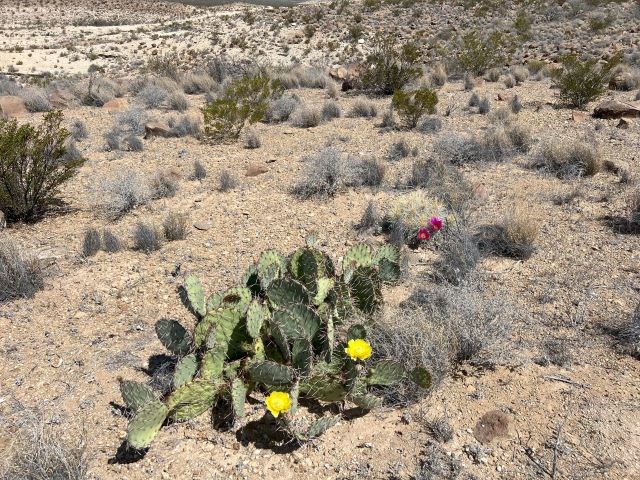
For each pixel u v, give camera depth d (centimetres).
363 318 413
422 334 382
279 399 307
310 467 319
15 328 462
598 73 1349
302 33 3406
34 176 708
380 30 3288
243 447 334
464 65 1802
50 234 668
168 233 639
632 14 3034
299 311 361
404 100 1072
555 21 3103
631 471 303
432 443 328
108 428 352
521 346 407
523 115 1152
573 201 678
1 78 2403
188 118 1202
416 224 594
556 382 370
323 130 1123
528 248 542
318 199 739
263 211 712
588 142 904
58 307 494
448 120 1146
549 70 1708
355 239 614
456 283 495
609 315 437
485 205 679
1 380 399
